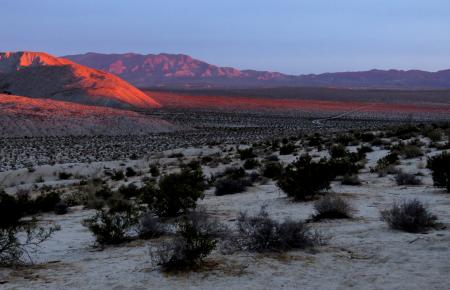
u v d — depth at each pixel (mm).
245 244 8828
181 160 48344
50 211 19922
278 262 7855
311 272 7238
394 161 25656
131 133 113062
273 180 24125
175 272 7453
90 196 23031
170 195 13680
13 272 8070
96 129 113625
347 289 6395
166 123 127125
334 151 33188
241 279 7020
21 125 106875
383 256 7832
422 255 7676
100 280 7277
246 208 14758
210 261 8000
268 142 59781
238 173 27281
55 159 63000
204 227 9883
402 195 15016
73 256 9438
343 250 8461
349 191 16750
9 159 62844
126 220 10883
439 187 15672
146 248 9523
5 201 11281
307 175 15625
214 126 132500
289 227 8758
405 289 6215
